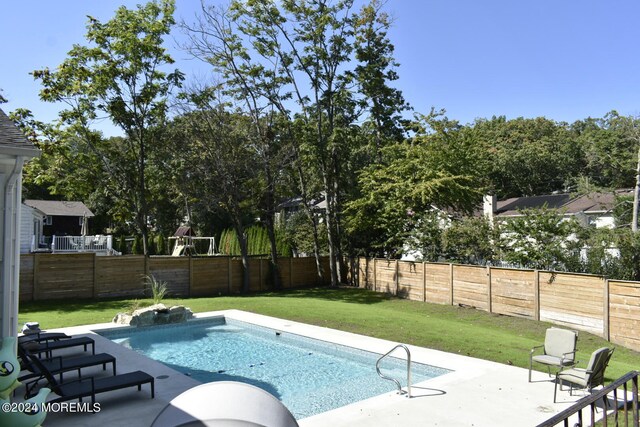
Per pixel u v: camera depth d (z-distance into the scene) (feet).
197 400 10.68
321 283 94.94
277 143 92.43
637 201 71.46
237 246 132.36
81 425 22.80
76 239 114.42
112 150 90.02
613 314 47.26
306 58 91.40
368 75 93.45
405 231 81.15
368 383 33.27
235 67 87.20
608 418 23.71
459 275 66.69
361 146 107.76
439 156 85.25
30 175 86.33
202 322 53.31
